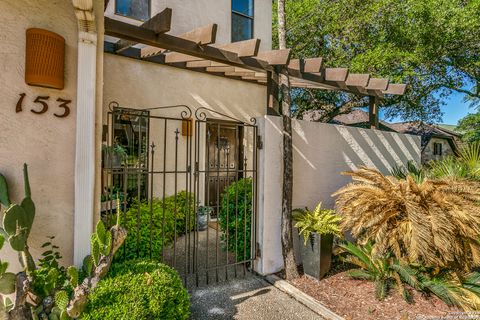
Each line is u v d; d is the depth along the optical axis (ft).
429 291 10.36
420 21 28.35
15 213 6.47
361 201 11.28
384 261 10.93
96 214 8.48
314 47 33.22
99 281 7.19
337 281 11.53
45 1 7.85
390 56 27.37
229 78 21.80
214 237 17.79
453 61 31.35
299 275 12.12
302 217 12.64
